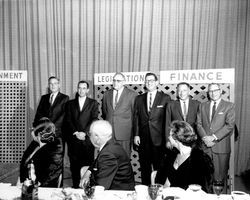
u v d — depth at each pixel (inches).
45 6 234.1
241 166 214.8
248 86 212.1
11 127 215.5
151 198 70.8
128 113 162.9
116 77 163.6
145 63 226.1
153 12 222.5
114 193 78.8
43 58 236.7
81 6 229.3
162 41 222.5
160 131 157.1
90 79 232.7
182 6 219.6
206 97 172.1
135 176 189.9
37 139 101.3
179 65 221.9
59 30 233.6
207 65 218.8
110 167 82.5
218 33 215.3
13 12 237.6
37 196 76.1
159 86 181.3
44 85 237.3
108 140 87.4
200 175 89.7
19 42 238.8
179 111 151.3
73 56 232.7
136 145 162.1
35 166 98.9
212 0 215.5
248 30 210.4
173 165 94.3
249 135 213.0
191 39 220.2
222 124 145.6
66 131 173.8
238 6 211.6
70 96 234.8
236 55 213.3
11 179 130.3
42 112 175.5
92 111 167.3
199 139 150.2
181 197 75.7
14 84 216.1
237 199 71.8
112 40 228.8
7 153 212.1
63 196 76.9
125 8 225.8
